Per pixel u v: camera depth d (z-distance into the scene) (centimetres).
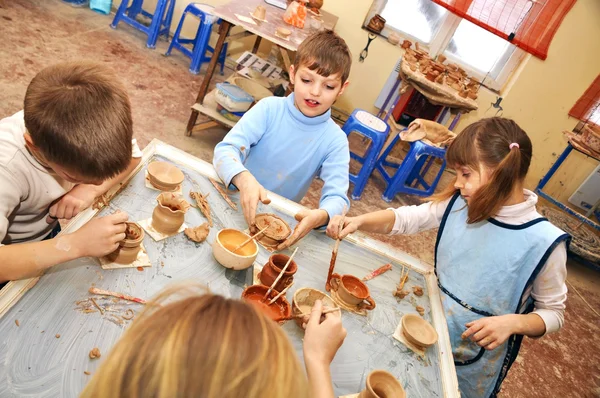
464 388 151
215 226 129
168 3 470
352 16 461
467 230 148
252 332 44
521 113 482
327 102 162
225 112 333
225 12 319
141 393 40
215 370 40
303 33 354
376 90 488
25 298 89
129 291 99
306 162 174
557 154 496
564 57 450
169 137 325
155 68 409
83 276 98
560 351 304
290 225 142
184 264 113
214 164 151
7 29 355
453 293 147
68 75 93
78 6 454
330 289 125
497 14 438
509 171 129
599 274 430
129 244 103
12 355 79
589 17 429
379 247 153
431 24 470
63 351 83
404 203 399
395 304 132
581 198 505
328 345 85
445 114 443
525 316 133
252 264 121
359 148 467
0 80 294
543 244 134
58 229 147
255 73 373
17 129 103
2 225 92
